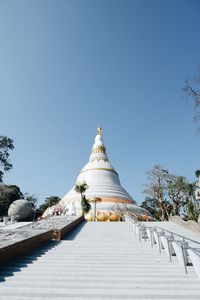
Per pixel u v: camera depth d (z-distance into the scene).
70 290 5.69
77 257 8.88
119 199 45.66
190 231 18.50
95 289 5.76
